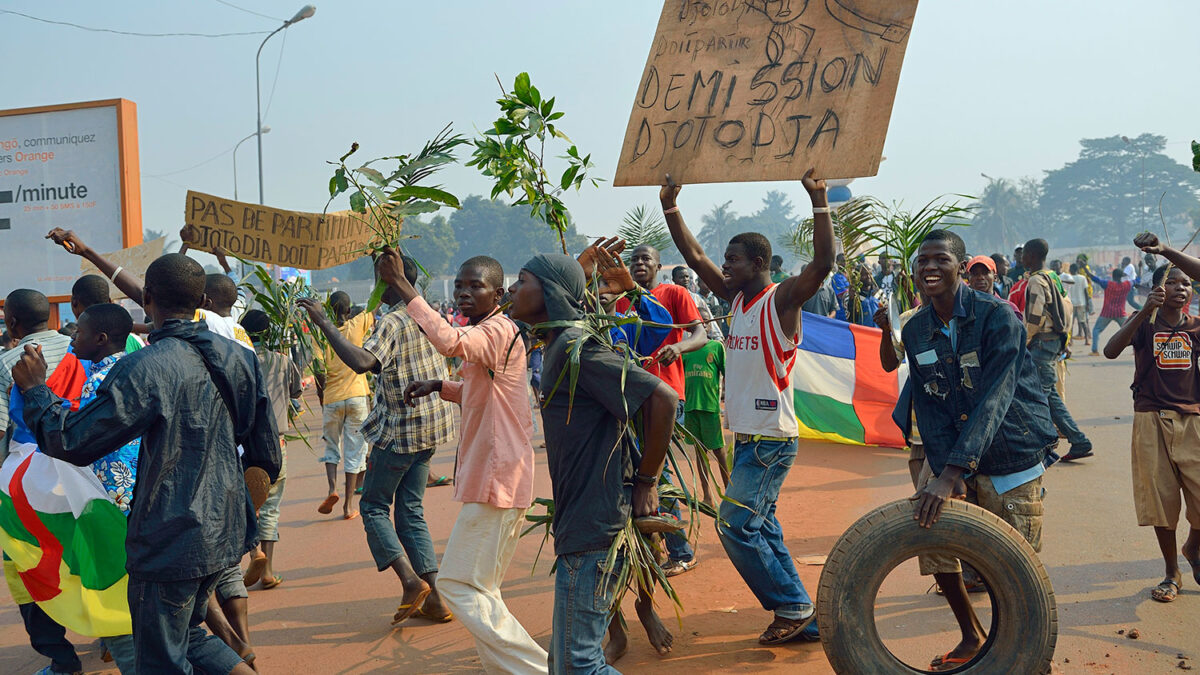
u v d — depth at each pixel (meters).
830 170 3.99
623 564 3.41
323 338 6.16
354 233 6.64
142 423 3.39
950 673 3.69
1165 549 5.08
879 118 3.92
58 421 3.36
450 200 4.32
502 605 4.08
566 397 3.40
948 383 4.21
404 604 5.24
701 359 6.58
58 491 4.12
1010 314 4.06
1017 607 3.62
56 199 10.16
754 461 4.56
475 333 4.01
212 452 3.58
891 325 5.35
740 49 4.38
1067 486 7.54
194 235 6.47
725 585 5.61
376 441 5.20
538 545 6.79
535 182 4.46
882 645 3.75
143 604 3.43
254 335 6.00
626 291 4.71
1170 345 5.03
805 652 4.52
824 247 4.11
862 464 8.93
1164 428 5.00
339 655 4.85
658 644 4.57
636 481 3.45
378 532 5.24
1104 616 4.79
